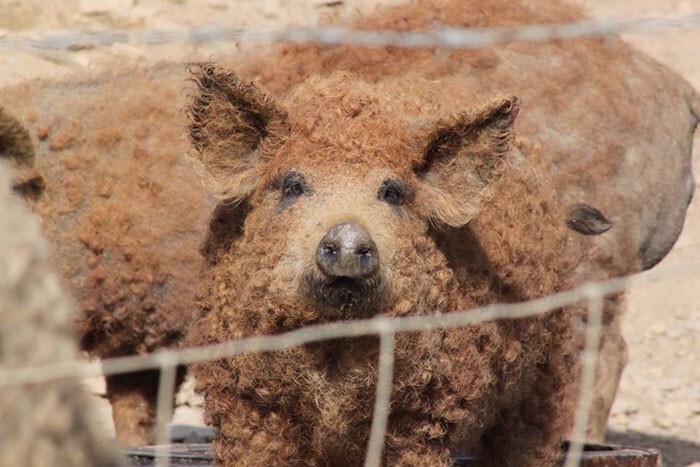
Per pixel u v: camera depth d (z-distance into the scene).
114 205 30.88
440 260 21.80
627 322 43.03
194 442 32.34
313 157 21.66
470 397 22.19
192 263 30.98
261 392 21.64
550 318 24.56
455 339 21.75
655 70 35.66
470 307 22.39
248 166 22.64
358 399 21.47
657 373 40.00
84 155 31.08
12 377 10.08
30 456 10.02
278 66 31.48
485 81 32.28
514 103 22.23
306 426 22.03
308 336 20.05
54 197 30.89
